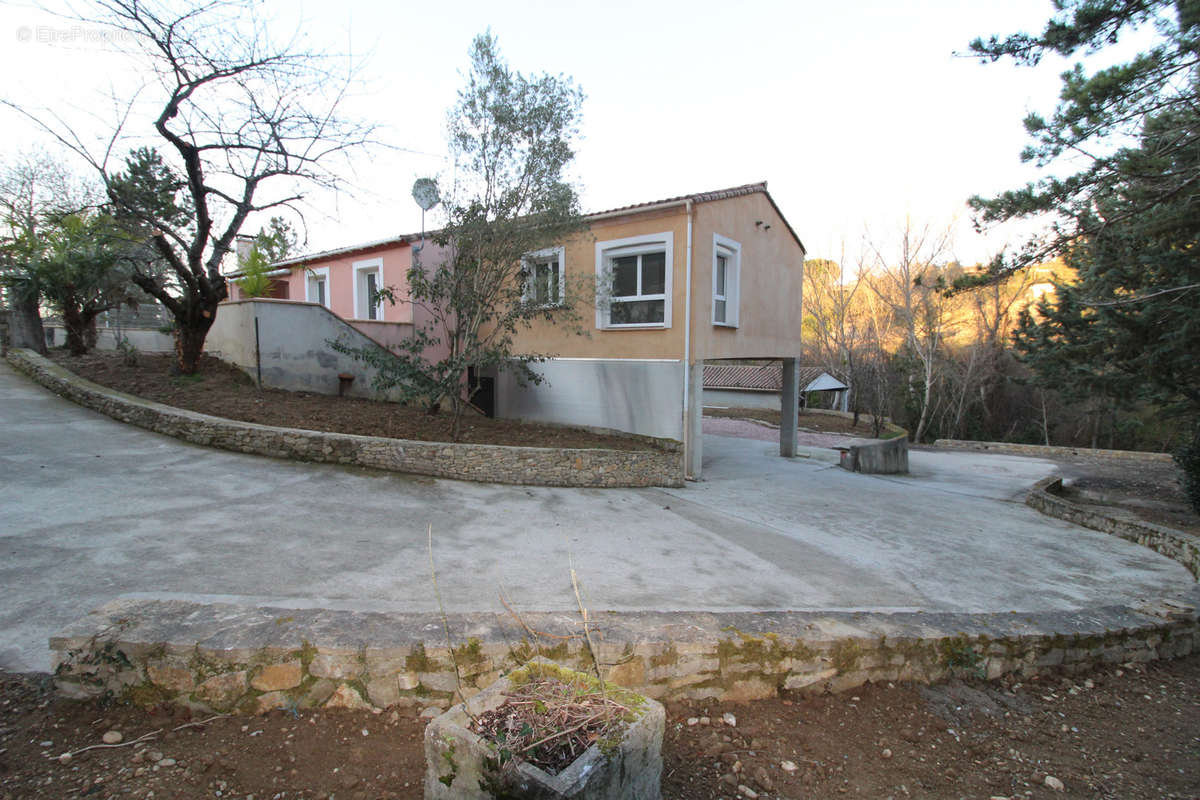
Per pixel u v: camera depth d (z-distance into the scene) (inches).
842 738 119.5
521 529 252.7
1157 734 133.3
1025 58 258.2
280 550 197.5
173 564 176.7
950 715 132.7
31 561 170.9
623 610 144.5
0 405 348.8
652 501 342.6
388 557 200.4
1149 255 357.4
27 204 690.2
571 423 468.4
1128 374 462.0
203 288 408.8
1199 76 248.5
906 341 1143.6
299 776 94.2
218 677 107.7
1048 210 298.7
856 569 235.5
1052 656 160.1
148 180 410.3
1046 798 105.4
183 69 344.2
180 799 87.6
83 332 534.9
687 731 116.4
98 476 257.8
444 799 78.1
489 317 397.4
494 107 359.6
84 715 105.3
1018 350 562.3
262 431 316.8
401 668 112.7
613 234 440.8
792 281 594.2
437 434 383.2
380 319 567.8
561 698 85.0
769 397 1219.2
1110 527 331.0
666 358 421.1
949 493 450.3
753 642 130.0
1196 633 185.8
